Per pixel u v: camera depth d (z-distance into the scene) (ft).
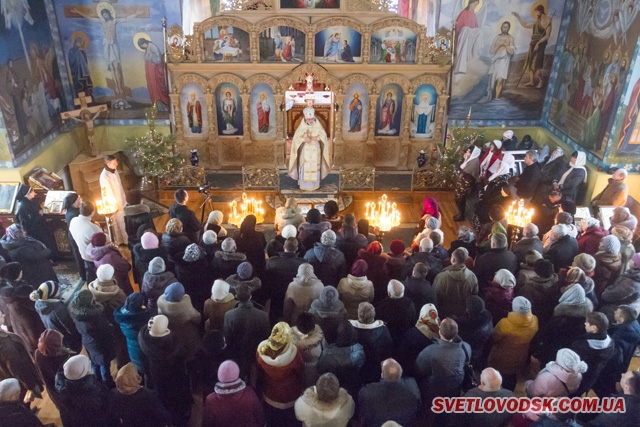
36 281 31.76
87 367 19.51
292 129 57.00
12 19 43.93
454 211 50.26
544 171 46.03
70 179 52.29
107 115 55.57
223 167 57.06
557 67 52.90
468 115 52.90
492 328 22.65
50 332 21.33
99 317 23.48
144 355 23.20
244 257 26.96
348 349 19.95
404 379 19.03
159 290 24.84
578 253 28.99
